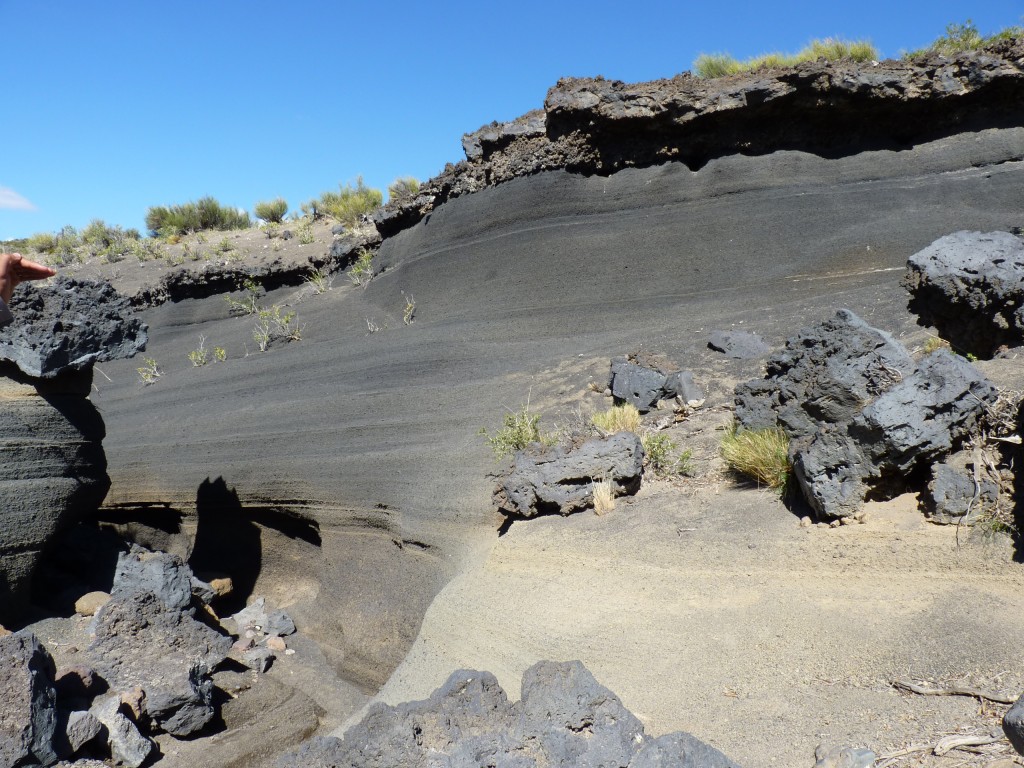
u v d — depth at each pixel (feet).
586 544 26.17
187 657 30.30
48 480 37.96
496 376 44.27
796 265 46.91
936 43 51.60
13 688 24.66
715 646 19.07
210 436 51.06
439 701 13.48
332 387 49.73
